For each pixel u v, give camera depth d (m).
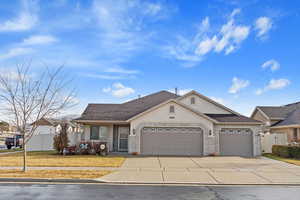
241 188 9.77
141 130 21.95
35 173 12.09
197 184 10.45
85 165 14.85
